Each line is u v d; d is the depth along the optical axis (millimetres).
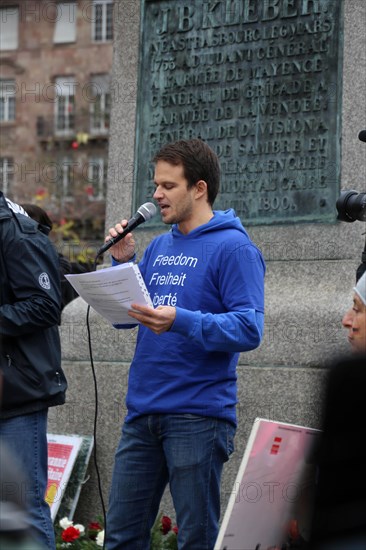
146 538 6191
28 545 3234
